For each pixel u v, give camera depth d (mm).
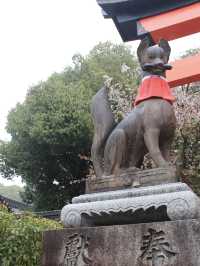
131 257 3645
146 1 8102
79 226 4074
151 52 4406
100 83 21484
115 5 8266
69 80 22500
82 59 23375
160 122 4148
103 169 4445
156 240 3574
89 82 21547
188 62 7867
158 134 4152
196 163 13078
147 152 4434
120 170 4258
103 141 4500
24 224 6746
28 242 6633
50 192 20703
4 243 6473
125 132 4332
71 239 4020
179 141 13188
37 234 6770
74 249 3959
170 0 8055
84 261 3859
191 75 7703
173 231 3518
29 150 20062
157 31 7930
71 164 20141
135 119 4281
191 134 13281
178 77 7785
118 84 16281
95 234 3898
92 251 3852
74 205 4172
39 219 7602
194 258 3334
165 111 4203
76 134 18906
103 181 4270
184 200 3572
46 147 19625
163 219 3891
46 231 4207
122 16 8344
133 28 8531
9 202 18984
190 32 8008
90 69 22453
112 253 3746
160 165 4008
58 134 18859
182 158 12867
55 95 19625
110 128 4539
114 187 4180
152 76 4391
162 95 4270
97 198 4117
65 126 18969
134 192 3904
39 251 6688
